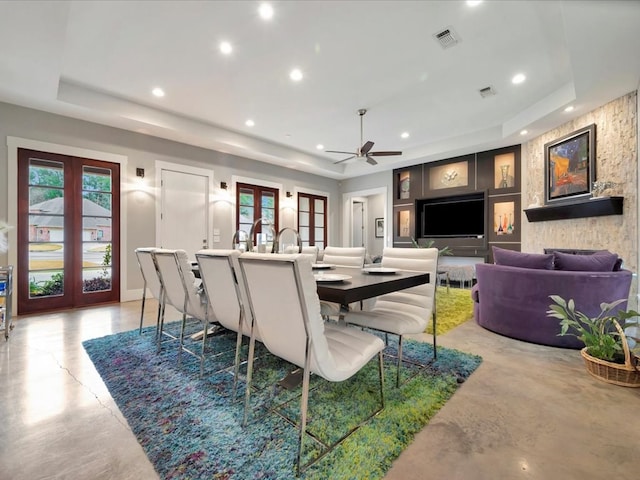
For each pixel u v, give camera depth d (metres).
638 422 1.53
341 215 8.49
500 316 2.89
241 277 1.60
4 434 1.44
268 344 1.49
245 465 1.24
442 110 4.54
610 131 3.76
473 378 2.01
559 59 3.21
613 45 2.62
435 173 6.79
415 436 1.42
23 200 3.77
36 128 3.82
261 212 6.51
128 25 2.62
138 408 1.66
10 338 2.85
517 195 5.61
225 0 2.34
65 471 1.21
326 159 7.31
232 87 3.75
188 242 5.26
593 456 1.29
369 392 1.82
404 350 2.48
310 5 2.40
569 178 4.38
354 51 3.02
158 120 4.42
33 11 2.19
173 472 1.21
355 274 2.09
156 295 2.73
